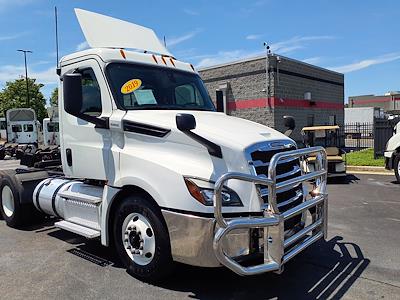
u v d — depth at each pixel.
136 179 4.28
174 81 5.48
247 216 3.85
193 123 3.95
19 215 6.67
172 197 3.95
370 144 29.94
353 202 8.46
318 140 15.91
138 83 5.08
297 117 22.30
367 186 10.49
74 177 5.34
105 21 5.62
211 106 5.76
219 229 3.52
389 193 9.43
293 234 4.14
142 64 5.27
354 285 4.26
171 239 3.99
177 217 3.91
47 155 7.75
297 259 5.04
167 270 4.21
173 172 3.98
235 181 3.89
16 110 29.31
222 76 22.14
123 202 4.52
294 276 4.52
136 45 5.71
